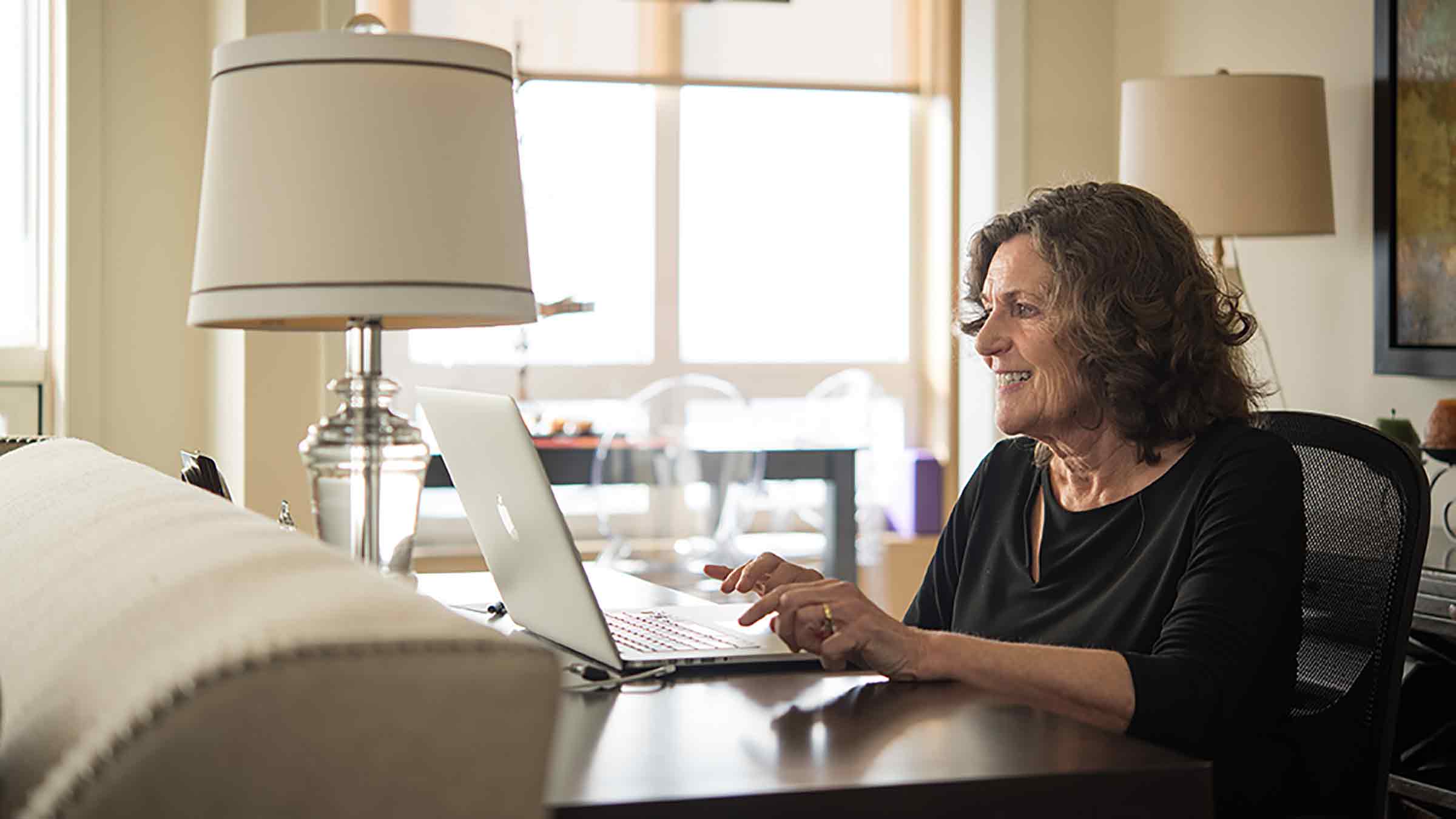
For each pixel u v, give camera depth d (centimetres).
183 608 75
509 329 568
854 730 109
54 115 417
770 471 502
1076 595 157
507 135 147
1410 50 340
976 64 499
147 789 62
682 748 103
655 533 576
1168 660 130
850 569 506
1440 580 231
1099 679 127
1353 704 142
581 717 114
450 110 141
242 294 139
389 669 64
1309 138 339
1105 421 157
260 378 379
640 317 584
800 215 600
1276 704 142
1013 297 160
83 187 412
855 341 606
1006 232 169
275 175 139
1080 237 157
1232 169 338
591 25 575
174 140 425
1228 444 151
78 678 76
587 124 577
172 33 423
